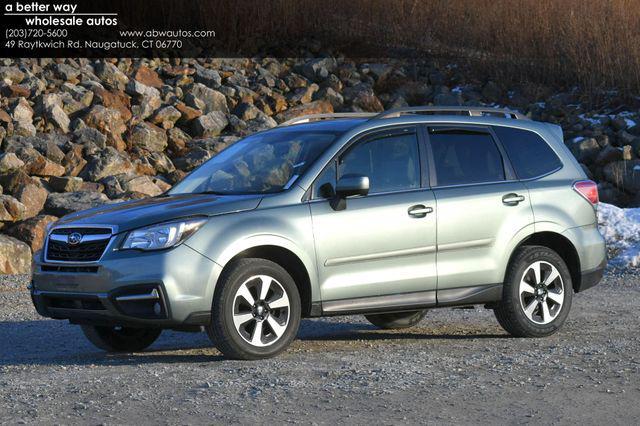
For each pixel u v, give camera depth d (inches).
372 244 372.5
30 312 531.5
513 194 407.8
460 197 393.4
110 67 1102.4
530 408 275.4
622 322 462.6
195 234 343.0
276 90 1211.2
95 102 1039.0
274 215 355.6
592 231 431.5
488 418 263.6
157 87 1130.0
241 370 329.4
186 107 1086.4
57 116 980.6
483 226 397.1
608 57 1254.9
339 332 450.6
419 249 382.3
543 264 414.6
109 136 994.7
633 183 1073.5
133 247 341.4
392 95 1274.6
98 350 408.2
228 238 345.1
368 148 383.6
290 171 374.3
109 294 341.1
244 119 1126.4
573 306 524.1
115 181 906.1
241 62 1251.2
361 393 293.4
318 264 362.3
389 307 377.4
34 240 768.3
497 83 1306.6
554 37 1309.1
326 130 390.3
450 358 357.4
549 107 1238.3
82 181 890.7
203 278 340.2
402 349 385.1
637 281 621.9
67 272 353.1
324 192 369.4
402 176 386.9
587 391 297.6
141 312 341.4
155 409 273.9
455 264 391.2
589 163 1122.7
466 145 406.9
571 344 394.0
